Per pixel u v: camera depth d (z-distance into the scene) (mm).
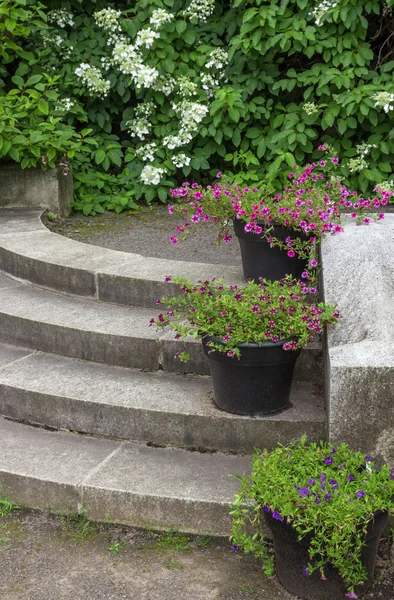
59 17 7270
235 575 3039
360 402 3084
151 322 3586
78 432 3883
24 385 4012
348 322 3449
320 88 6484
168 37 6941
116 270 4805
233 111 6672
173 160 6961
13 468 3527
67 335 4371
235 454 3611
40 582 3014
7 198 6621
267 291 3582
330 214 4230
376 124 6453
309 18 6465
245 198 4414
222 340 3398
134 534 3318
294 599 2893
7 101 6645
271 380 3494
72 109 7062
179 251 5555
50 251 5277
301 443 3168
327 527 2684
